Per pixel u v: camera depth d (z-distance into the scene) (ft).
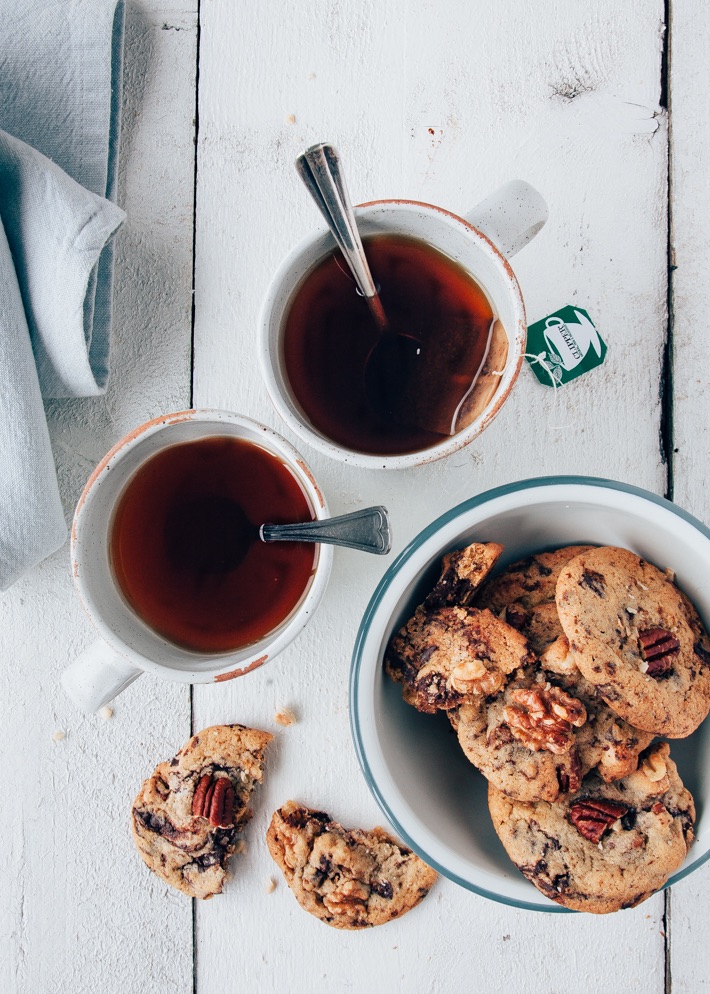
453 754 1.46
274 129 1.60
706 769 1.38
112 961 1.60
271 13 1.60
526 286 1.58
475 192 1.58
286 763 1.58
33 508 1.49
